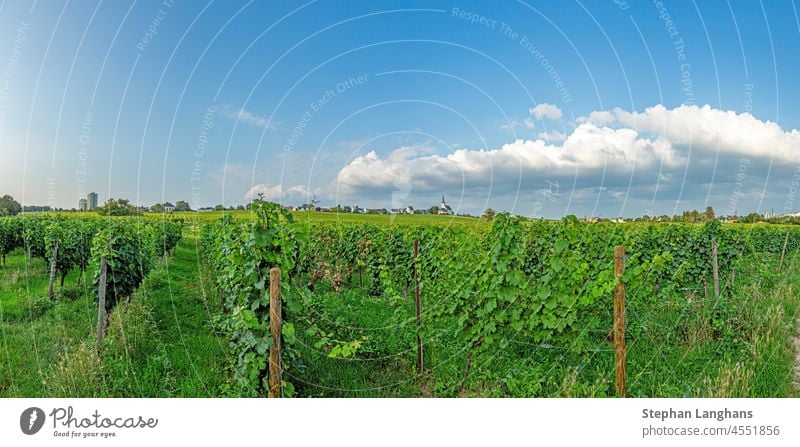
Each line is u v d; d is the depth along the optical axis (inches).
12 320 362.0
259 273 209.6
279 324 200.7
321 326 314.3
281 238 209.2
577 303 230.2
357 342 251.8
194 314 389.7
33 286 500.4
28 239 596.1
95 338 297.6
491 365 258.8
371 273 518.3
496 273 242.5
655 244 455.5
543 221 297.3
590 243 319.6
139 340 300.5
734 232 522.0
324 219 658.8
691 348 291.4
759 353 274.2
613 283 205.8
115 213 553.6
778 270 542.6
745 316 333.7
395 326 309.1
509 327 251.3
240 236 236.4
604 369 245.0
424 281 294.8
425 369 269.4
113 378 242.7
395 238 500.7
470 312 253.9
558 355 266.1
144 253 471.2
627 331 307.0
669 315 345.1
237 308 207.8
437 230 450.0
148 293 457.7
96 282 358.0
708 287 412.5
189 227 1064.2
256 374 201.6
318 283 502.6
